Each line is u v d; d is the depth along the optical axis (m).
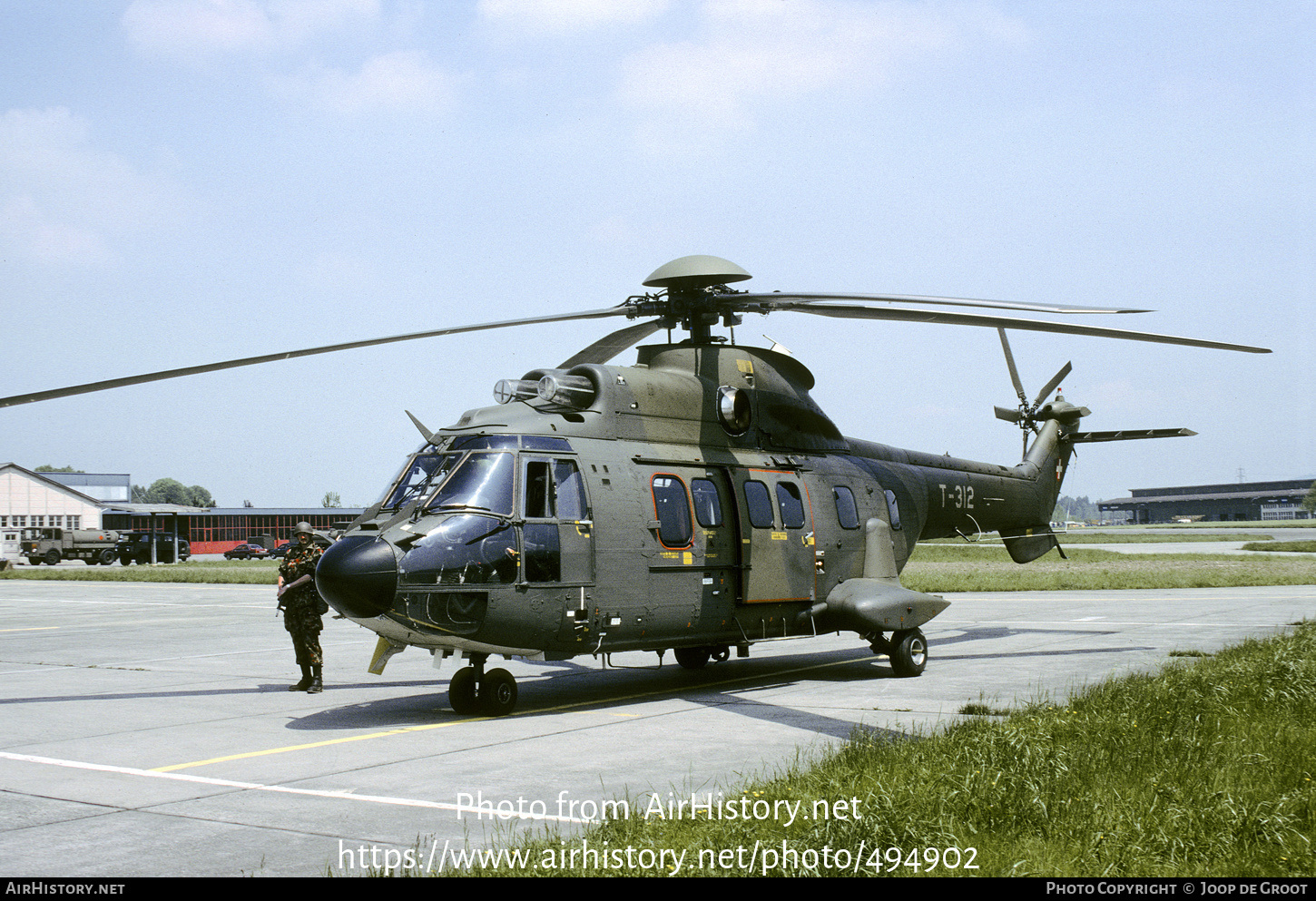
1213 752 7.35
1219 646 15.53
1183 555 53.06
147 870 5.48
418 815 6.60
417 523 9.97
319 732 9.64
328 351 10.80
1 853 5.82
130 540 66.62
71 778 7.73
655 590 11.27
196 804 6.91
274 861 5.62
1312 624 15.73
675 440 12.16
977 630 19.02
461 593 9.83
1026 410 19.39
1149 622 19.69
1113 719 8.31
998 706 10.62
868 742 7.80
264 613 25.33
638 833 5.75
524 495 10.39
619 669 14.71
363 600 9.38
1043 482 18.84
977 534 17.20
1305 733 8.05
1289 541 69.88
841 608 13.09
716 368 12.91
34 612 26.25
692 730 9.59
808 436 13.98
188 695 12.23
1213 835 5.53
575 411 11.38
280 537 93.44
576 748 8.76
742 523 12.30
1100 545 74.75
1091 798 6.09
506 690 10.73
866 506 14.20
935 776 6.52
